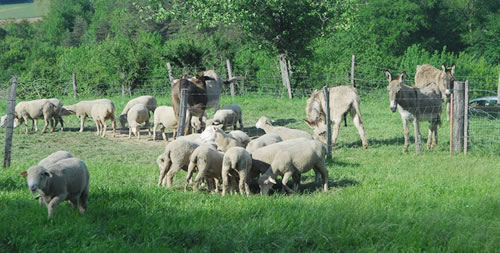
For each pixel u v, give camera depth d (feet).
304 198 27.76
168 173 30.17
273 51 99.30
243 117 66.44
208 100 55.01
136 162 41.27
